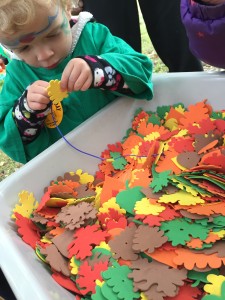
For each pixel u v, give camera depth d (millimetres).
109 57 896
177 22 1387
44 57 849
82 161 897
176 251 652
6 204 734
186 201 723
